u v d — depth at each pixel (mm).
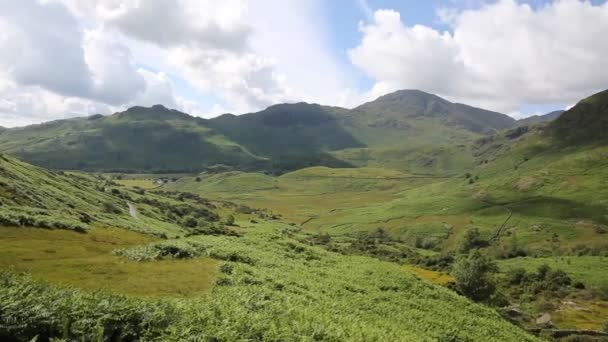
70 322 14234
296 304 26844
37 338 13281
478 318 45250
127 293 24734
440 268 118062
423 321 36688
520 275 115875
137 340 14750
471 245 172625
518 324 70625
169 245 40188
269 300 25672
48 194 93688
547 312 89312
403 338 26562
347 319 26547
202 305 20234
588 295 101625
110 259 34781
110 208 117000
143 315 15930
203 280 29953
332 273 46250
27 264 29750
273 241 58688
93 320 14516
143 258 35781
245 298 24422
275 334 17938
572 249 156875
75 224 62656
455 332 36688
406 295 45125
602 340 70125
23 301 14258
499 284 113375
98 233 62094
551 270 117625
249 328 17953
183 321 16406
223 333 16312
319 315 24484
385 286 45906
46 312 14008
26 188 85312
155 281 28406
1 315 13352
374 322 29750
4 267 27656
